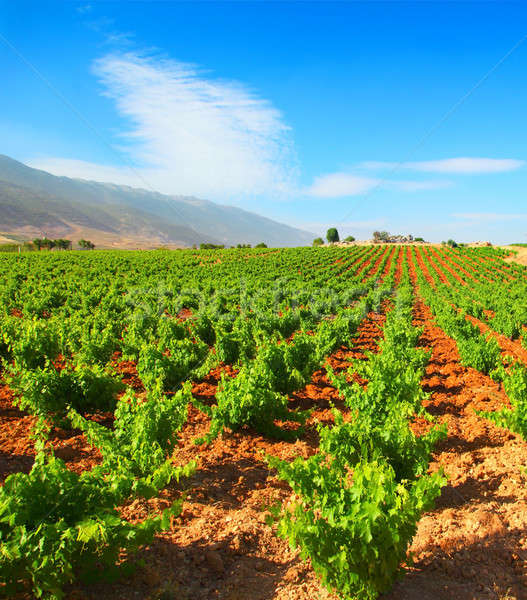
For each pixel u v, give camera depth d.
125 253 69.25
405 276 46.59
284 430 6.95
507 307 22.23
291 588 3.65
